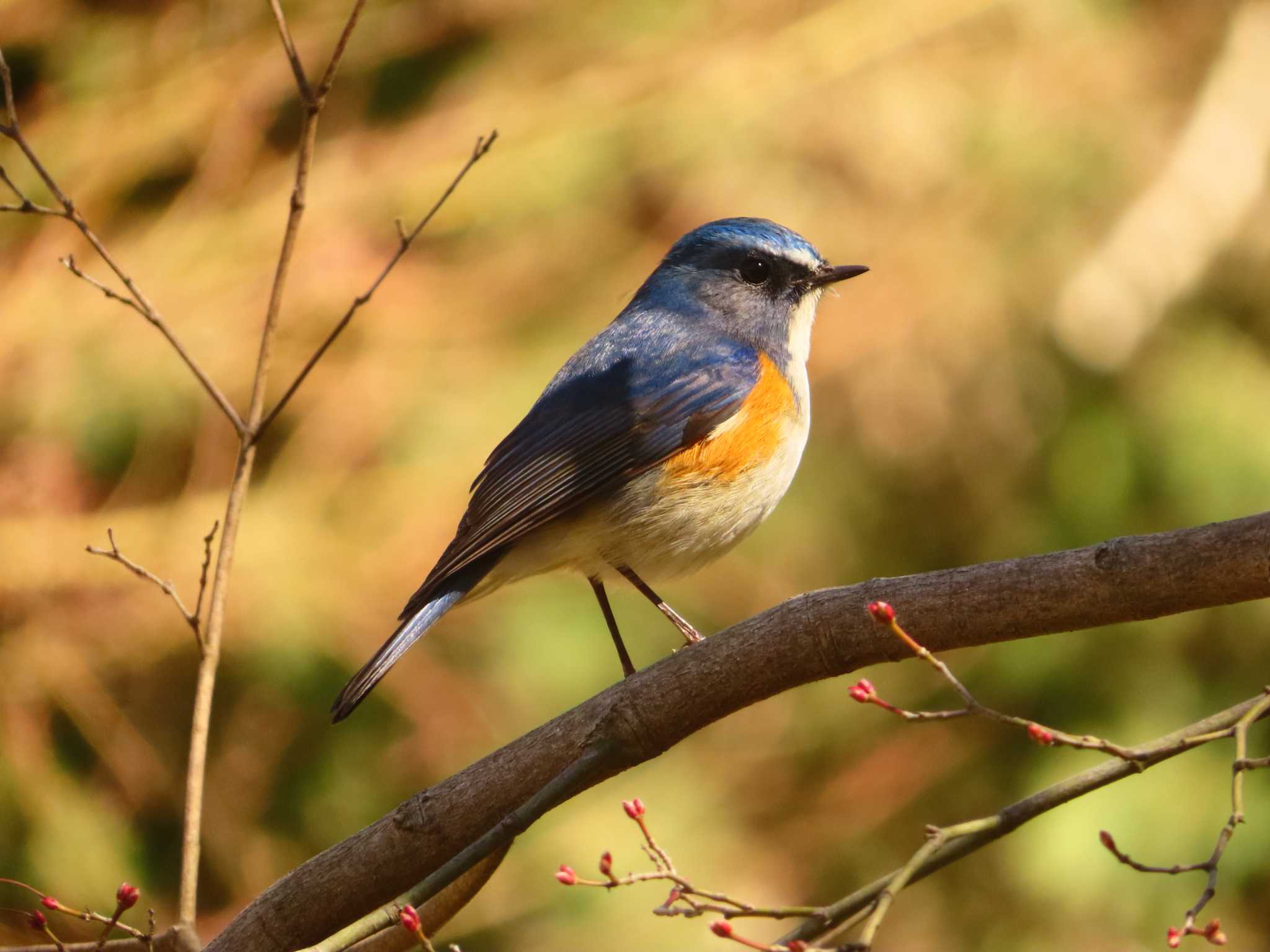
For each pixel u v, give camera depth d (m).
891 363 12.40
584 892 12.06
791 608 4.99
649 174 12.53
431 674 11.39
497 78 12.87
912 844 12.71
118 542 10.60
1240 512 12.45
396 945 5.49
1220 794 12.04
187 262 11.61
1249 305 13.28
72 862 10.59
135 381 11.10
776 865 12.52
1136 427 12.72
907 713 4.39
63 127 12.05
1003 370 12.59
